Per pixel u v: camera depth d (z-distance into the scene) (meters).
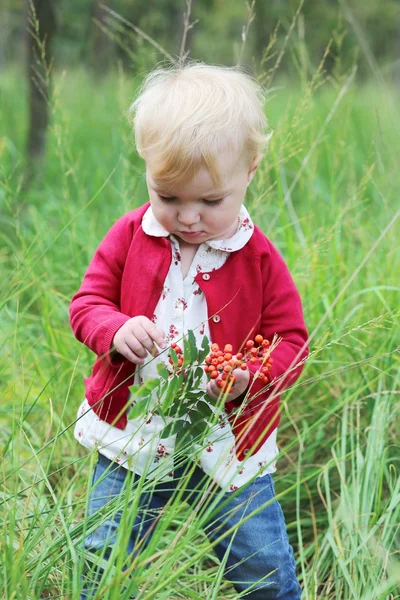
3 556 2.47
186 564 2.45
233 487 2.84
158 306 2.86
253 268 2.89
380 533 3.29
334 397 4.10
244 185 2.76
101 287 2.95
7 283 4.44
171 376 2.71
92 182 7.09
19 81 13.28
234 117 2.65
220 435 2.79
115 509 2.60
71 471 3.90
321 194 5.40
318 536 3.59
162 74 3.06
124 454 2.85
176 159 2.56
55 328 4.44
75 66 15.02
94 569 2.72
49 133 7.57
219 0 15.44
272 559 2.86
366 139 7.03
